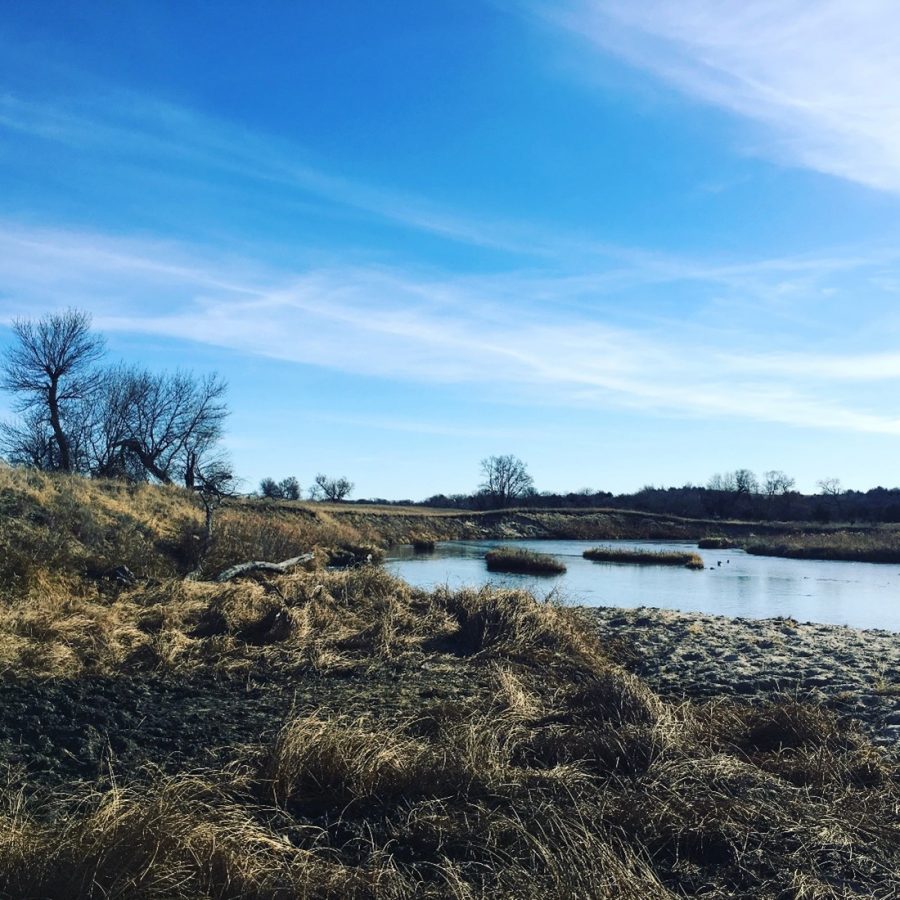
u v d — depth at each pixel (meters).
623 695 7.35
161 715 7.28
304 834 4.76
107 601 13.10
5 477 18.14
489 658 10.45
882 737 6.87
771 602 21.80
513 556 32.41
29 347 36.06
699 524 70.12
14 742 6.24
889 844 4.59
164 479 38.41
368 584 14.21
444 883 4.13
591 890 3.85
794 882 4.10
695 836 4.65
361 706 7.80
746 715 7.33
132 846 4.00
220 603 11.76
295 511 40.56
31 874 3.85
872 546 43.25
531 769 5.77
